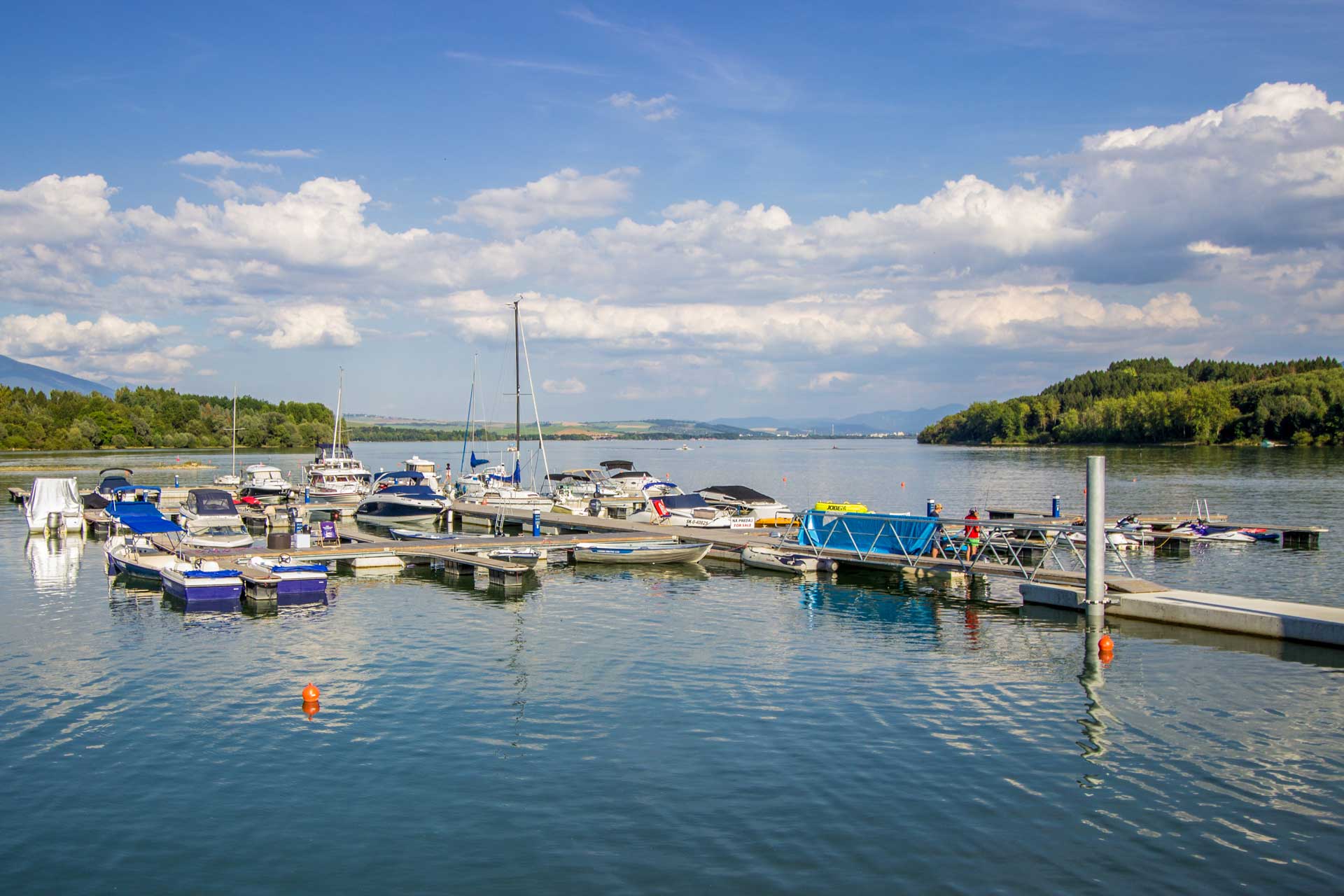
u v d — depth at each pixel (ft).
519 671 83.97
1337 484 296.71
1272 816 54.08
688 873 47.60
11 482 346.54
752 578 136.67
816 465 538.06
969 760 62.39
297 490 261.65
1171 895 45.55
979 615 108.88
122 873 48.29
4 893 46.21
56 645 94.89
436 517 196.75
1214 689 77.82
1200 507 215.72
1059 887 46.21
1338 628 88.74
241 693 77.87
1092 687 78.64
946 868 48.03
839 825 52.75
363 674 83.20
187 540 146.61
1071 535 166.91
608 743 65.51
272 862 49.16
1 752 64.64
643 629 101.14
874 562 132.26
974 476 387.55
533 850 50.11
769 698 75.66
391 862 49.01
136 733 68.44
